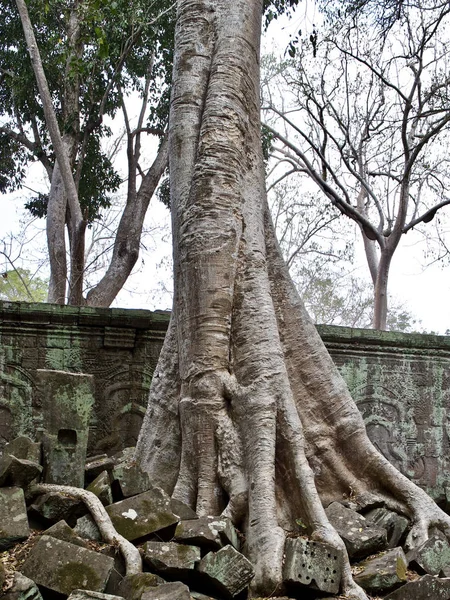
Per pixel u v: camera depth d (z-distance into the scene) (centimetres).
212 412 654
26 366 948
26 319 956
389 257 1986
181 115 762
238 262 707
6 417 934
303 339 738
